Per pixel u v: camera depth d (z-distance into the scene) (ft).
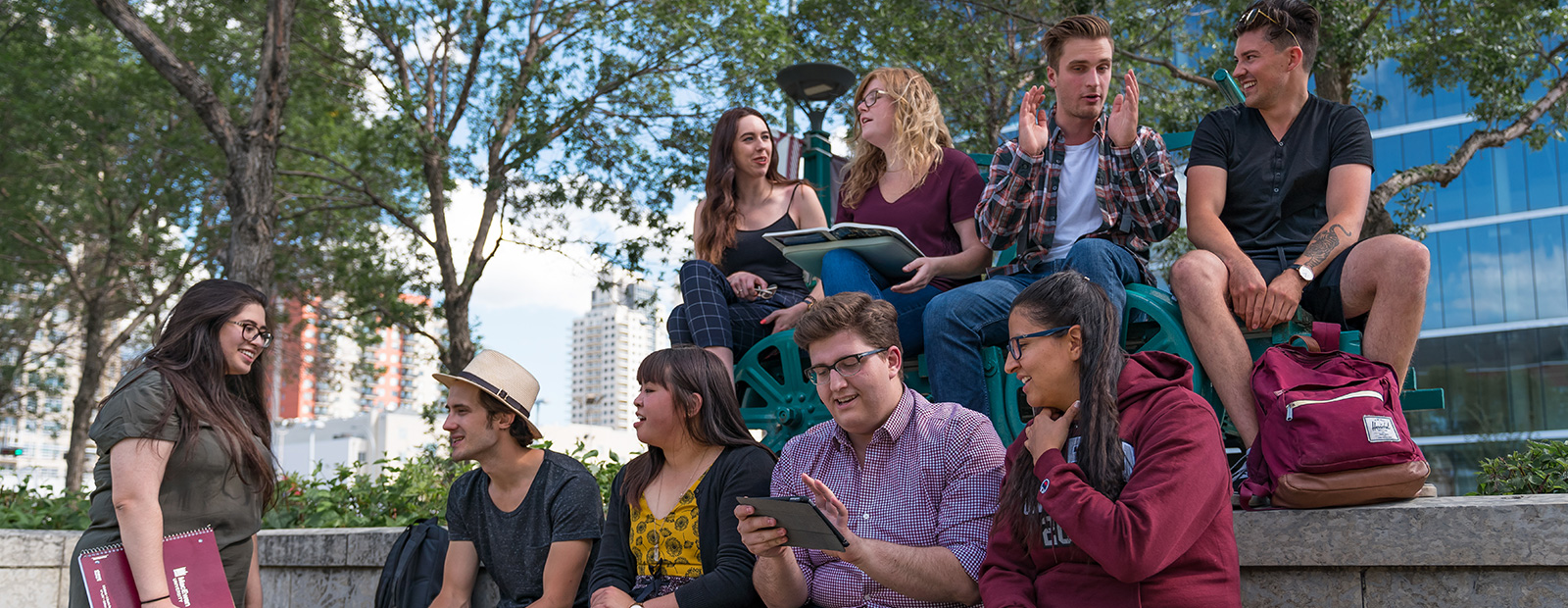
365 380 78.59
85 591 9.82
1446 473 101.40
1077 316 7.43
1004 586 7.59
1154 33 43.55
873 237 12.60
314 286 68.18
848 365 8.96
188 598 9.66
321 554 14.73
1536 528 7.85
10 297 78.43
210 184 64.75
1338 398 8.64
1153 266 48.01
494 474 11.44
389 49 55.98
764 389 14.01
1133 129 12.05
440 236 56.39
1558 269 98.63
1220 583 6.89
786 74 28.17
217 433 10.25
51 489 23.63
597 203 55.98
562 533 10.93
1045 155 12.64
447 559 11.91
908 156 13.67
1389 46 38.19
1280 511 8.75
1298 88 11.68
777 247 13.99
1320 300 10.87
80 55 63.05
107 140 63.36
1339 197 11.10
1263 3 11.75
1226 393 10.30
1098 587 7.04
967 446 8.80
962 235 13.53
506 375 11.36
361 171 63.41
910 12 45.91
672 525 10.02
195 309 10.50
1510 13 39.11
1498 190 102.17
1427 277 9.86
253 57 58.90
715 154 15.26
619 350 299.17
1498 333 100.63
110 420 9.70
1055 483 6.94
